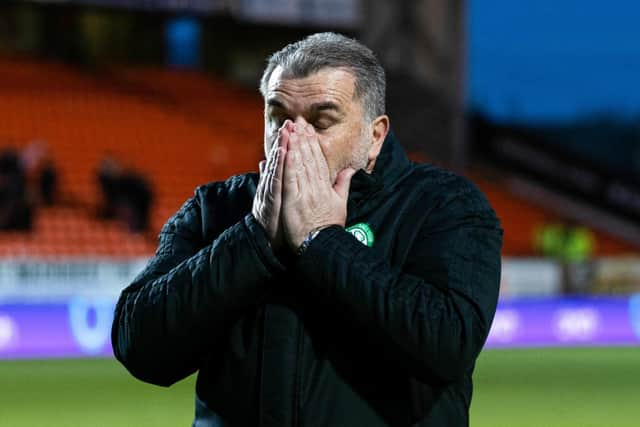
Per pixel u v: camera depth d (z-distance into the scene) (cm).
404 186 356
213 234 367
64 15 3841
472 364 361
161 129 3616
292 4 3769
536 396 1608
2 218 2809
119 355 359
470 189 360
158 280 349
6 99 3531
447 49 3719
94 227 2945
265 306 342
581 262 2978
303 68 335
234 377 343
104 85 3788
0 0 3647
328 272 327
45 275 2417
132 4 3653
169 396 1582
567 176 3875
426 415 344
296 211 331
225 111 3850
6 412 1396
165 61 4003
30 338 2305
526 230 3678
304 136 331
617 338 2889
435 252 342
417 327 323
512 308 2772
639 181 3897
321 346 338
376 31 3684
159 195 3306
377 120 349
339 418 333
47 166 2956
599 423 1329
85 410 1419
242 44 4022
